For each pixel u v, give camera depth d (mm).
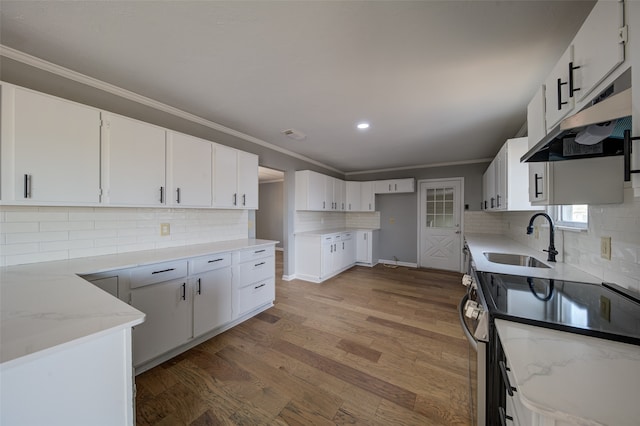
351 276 4570
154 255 2057
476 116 2572
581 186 1348
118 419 848
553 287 1279
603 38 812
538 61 1644
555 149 1202
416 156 4445
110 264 1690
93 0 1191
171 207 2252
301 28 1375
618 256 1251
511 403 852
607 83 799
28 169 1492
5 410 657
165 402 1561
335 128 2986
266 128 3010
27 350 675
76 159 1684
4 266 1587
